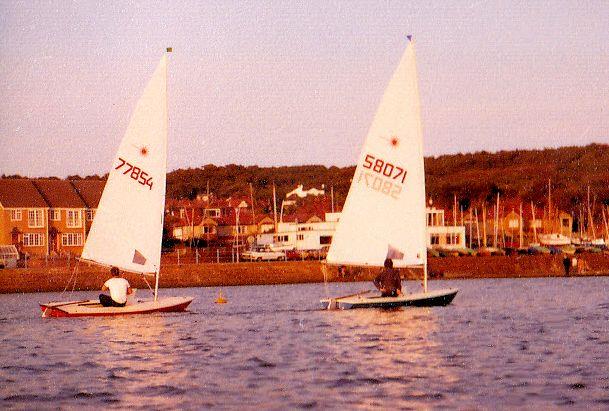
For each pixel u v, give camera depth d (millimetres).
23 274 194875
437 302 92688
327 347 63188
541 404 41969
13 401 44156
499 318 86250
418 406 41938
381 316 85500
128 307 90250
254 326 79562
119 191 92562
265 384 47969
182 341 68250
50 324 82875
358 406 42031
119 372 52844
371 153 93562
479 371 51438
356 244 93875
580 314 93000
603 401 42375
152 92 92500
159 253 92125
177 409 41875
